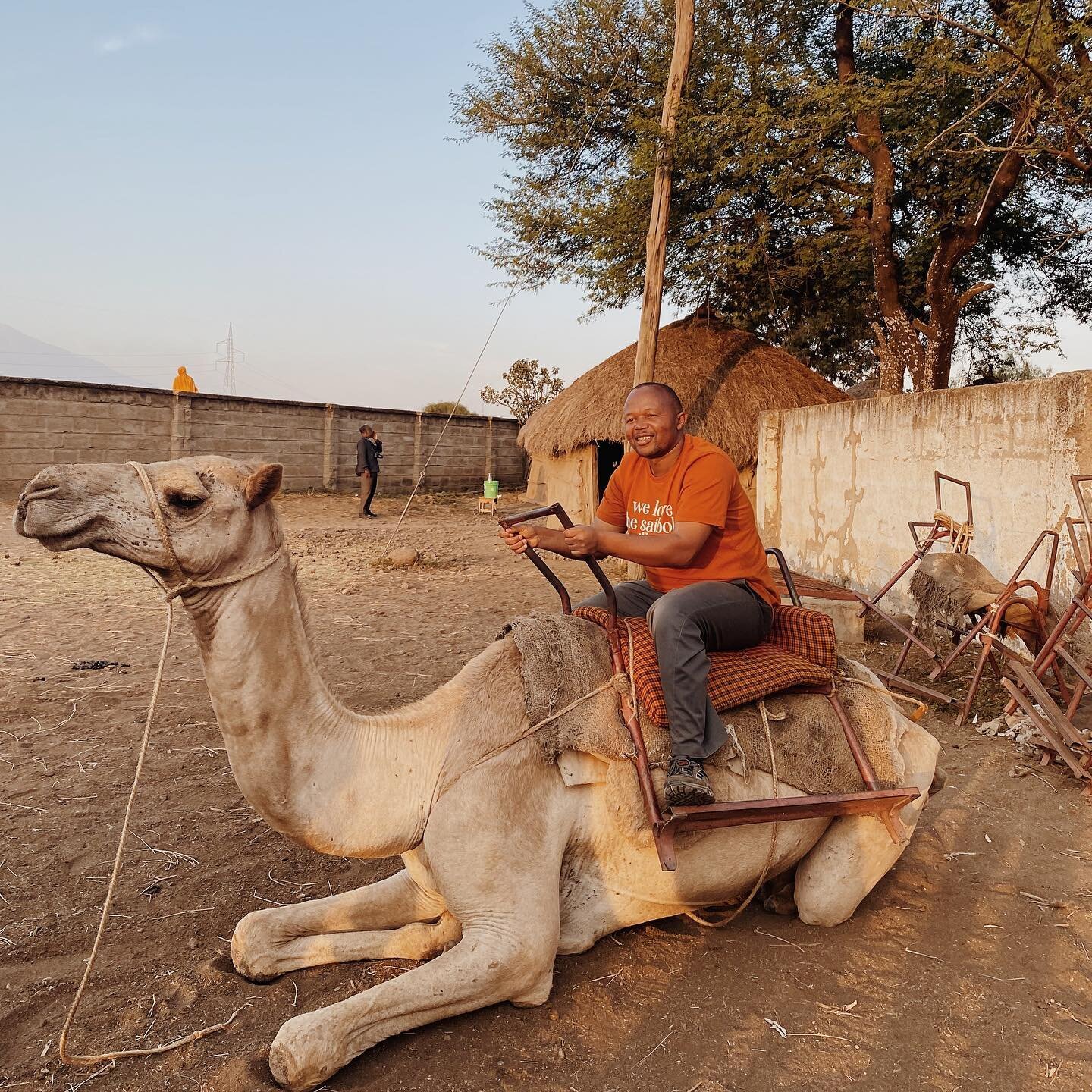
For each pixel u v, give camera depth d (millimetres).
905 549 10555
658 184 13391
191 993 3408
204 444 23562
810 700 3740
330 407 26203
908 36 15156
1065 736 5816
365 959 3580
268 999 3367
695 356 17000
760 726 3549
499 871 3088
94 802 5246
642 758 3283
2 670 7949
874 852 3818
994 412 9000
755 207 16359
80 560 14359
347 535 18734
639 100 17609
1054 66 11594
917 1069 3049
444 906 3555
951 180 15727
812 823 3758
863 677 4055
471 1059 3037
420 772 3215
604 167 18359
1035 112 11711
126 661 8344
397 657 8648
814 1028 3252
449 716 3342
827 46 17172
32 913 4055
